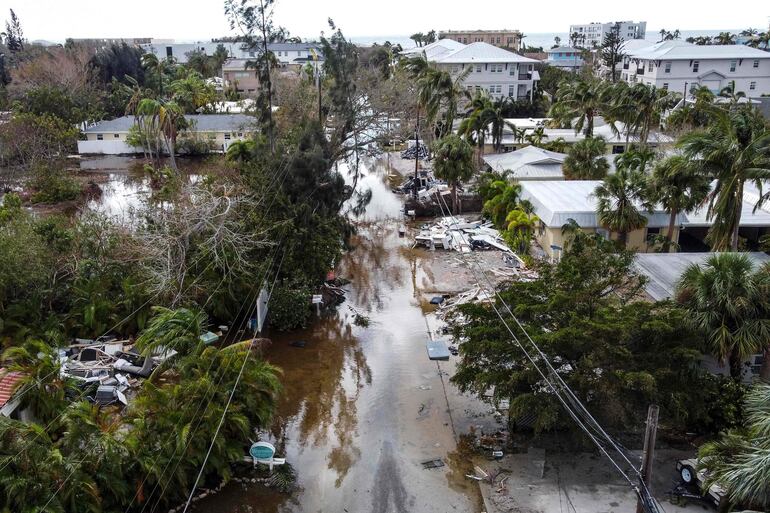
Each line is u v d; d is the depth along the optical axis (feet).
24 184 165.58
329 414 71.97
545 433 66.74
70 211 151.53
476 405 73.36
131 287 85.92
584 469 60.34
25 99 230.48
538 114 269.03
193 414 55.57
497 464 61.87
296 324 94.89
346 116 146.41
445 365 83.51
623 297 68.28
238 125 211.82
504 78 283.38
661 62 277.03
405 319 98.63
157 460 52.11
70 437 49.93
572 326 60.49
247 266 91.50
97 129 229.66
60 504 44.09
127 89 263.08
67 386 62.13
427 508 56.18
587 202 119.85
